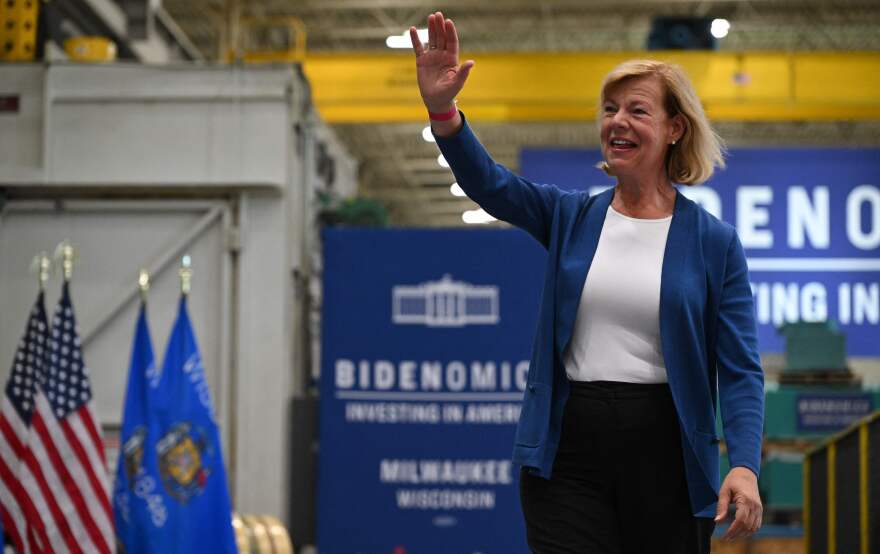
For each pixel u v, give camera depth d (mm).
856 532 6980
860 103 19438
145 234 11461
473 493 10797
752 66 19547
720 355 3408
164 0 24844
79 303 11391
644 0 25469
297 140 11977
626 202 3512
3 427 7711
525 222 3574
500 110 20000
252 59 20922
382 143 34594
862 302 17875
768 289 17953
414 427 10859
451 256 10969
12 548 8031
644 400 3328
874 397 13867
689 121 3465
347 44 28906
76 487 7605
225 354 11195
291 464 11109
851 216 17984
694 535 3363
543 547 3352
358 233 11023
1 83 11570
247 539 9117
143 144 11430
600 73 19641
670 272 3367
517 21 27156
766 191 18047
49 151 11422
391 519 10805
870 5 26266
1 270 11461
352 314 10977
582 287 3395
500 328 10891
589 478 3365
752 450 3232
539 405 3385
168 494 8008
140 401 8133
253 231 11344
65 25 14836
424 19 27109
